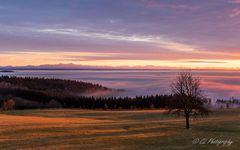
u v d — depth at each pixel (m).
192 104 55.84
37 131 44.31
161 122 66.56
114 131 47.09
